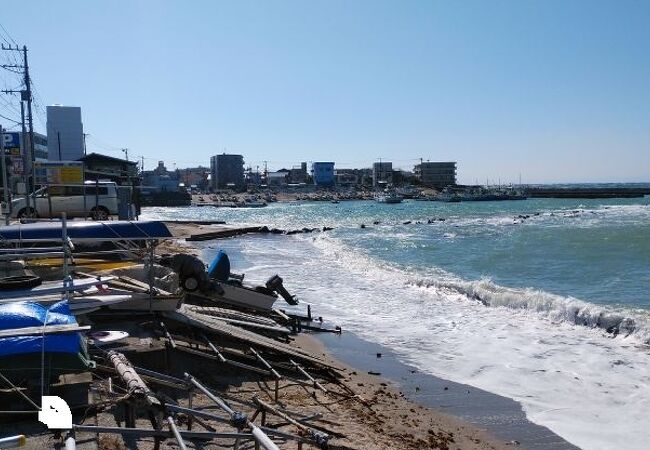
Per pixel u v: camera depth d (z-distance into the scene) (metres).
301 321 16.89
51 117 78.56
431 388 11.22
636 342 13.69
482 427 9.19
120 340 9.39
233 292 16.23
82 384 7.23
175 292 11.81
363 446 7.81
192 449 6.48
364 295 21.27
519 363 12.48
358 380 11.48
